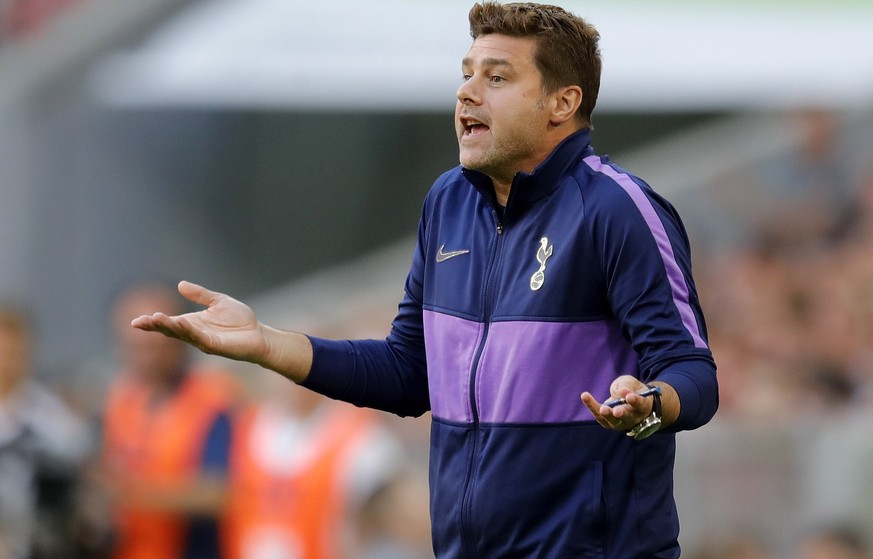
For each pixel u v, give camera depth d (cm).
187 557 2002
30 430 1908
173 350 2070
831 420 2136
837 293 3130
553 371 920
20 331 1920
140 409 2072
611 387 813
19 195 3366
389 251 3838
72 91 3186
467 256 979
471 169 963
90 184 3506
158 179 3641
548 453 916
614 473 915
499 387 931
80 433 2003
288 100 3331
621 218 905
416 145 3950
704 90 3416
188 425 2048
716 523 2098
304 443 2073
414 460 2466
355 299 3491
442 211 1017
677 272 905
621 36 2828
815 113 3525
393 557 2075
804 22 2859
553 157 940
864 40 2834
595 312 925
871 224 3328
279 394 2145
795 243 3366
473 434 946
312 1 2866
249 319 984
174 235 3659
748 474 2105
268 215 3844
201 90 3128
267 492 2062
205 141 3762
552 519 917
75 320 3412
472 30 988
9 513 1873
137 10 2948
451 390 960
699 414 859
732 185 3572
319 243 3881
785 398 2819
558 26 959
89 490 1938
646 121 3850
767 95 3634
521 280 939
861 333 3009
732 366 2967
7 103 3212
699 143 3700
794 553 2078
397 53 2784
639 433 823
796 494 2095
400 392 1052
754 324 3103
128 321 2106
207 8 2964
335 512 2053
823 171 3491
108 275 3509
